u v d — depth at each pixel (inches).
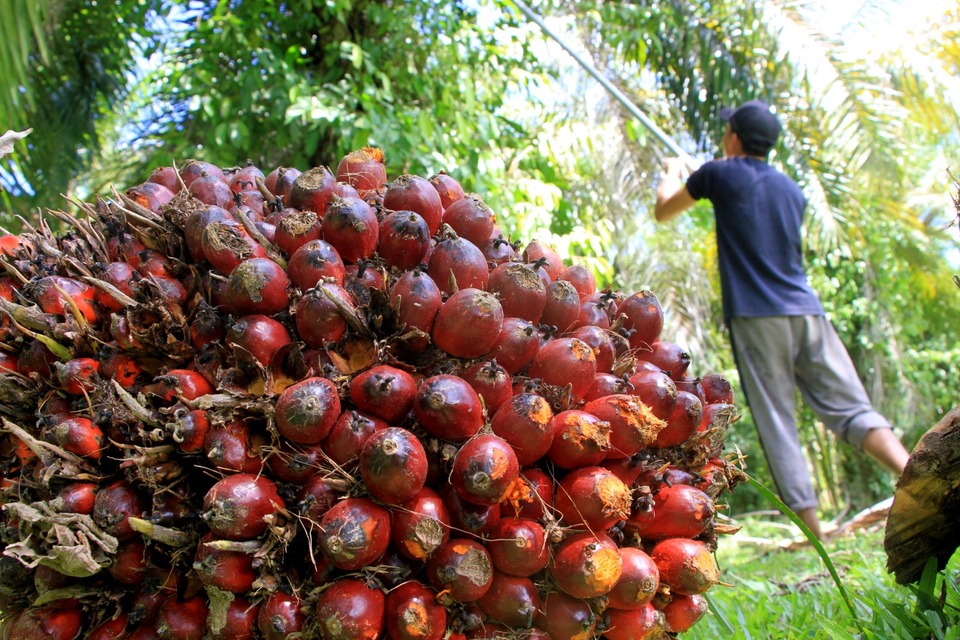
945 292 375.2
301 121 195.2
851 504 430.3
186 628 46.3
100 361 50.2
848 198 309.1
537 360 50.4
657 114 299.1
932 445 60.5
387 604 44.1
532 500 45.4
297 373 48.1
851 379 169.8
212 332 49.3
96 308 52.4
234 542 42.5
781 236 175.6
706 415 56.7
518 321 50.5
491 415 47.4
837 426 170.7
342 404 47.2
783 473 171.5
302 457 44.7
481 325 46.8
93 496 46.8
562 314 55.1
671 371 57.9
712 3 298.8
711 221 326.0
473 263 52.0
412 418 46.4
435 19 208.4
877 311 369.7
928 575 65.8
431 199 57.6
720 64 300.5
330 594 43.1
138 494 46.6
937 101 319.9
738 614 80.0
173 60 232.7
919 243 351.3
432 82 209.5
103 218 58.7
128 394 45.1
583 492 45.2
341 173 66.2
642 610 48.8
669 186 206.7
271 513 43.5
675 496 50.8
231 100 204.8
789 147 306.0
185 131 221.6
